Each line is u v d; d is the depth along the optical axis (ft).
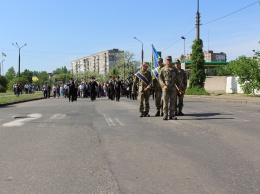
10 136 29.60
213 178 16.65
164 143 25.44
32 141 27.09
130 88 111.45
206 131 30.55
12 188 15.65
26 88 224.53
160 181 16.33
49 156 21.83
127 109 58.59
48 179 16.93
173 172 17.81
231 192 14.61
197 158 20.71
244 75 100.22
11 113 54.08
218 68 236.22
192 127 33.17
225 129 31.55
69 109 61.41
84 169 18.66
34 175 17.66
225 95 111.96
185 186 15.53
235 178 16.58
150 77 43.70
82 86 144.25
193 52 124.57
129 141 26.48
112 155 21.84
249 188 15.06
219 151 22.48
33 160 20.85
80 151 23.18
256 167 18.48
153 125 35.22
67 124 37.37
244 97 93.91
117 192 14.87
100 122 38.75
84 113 51.57
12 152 23.13
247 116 43.11
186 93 124.98
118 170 18.34
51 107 69.26
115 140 26.99
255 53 97.04
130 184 15.94
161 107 44.55
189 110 53.42
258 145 24.18
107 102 88.89
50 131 32.30
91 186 15.74
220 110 53.21
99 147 24.39
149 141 26.32
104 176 17.29
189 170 18.15
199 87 123.54
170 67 39.52
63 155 22.07
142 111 43.93
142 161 20.18
